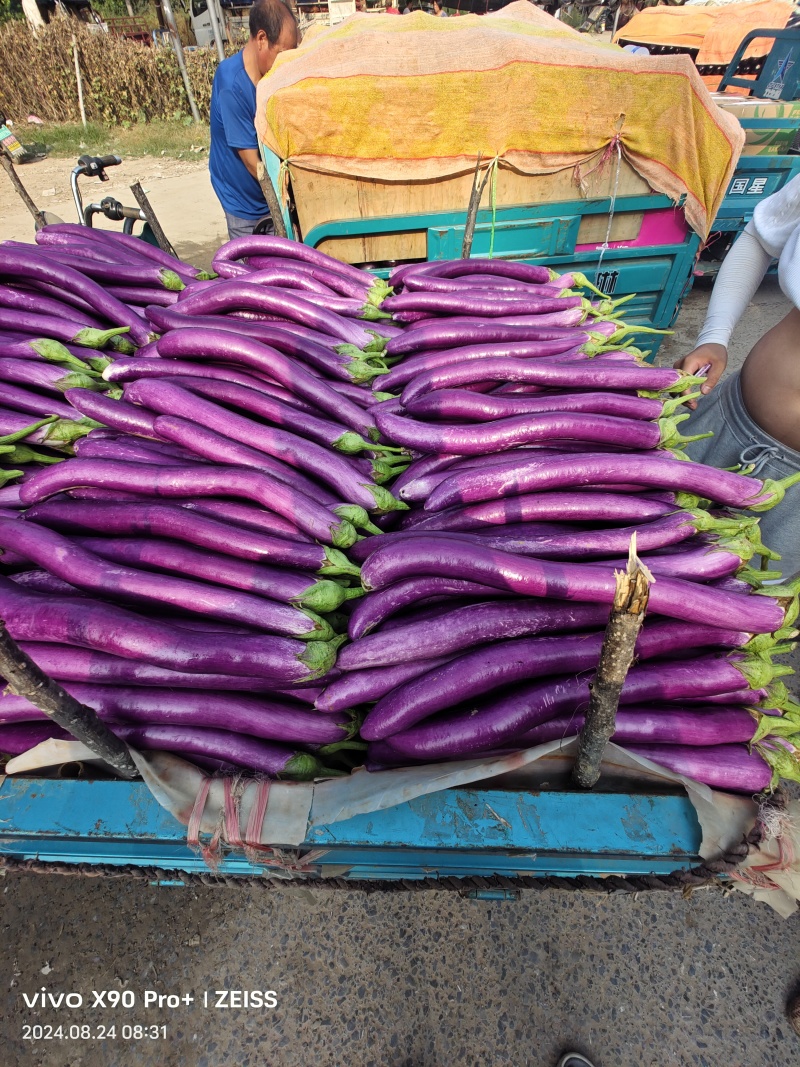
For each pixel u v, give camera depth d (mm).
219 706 1287
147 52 14734
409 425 1616
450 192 3381
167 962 2072
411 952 2072
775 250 2129
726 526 1361
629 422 1518
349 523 1462
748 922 2127
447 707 1230
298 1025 1934
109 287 2408
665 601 1208
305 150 3115
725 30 6641
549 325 1997
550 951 2064
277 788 1204
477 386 1779
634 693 1223
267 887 1467
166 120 15391
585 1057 1841
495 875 1348
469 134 3146
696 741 1219
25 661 832
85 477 1500
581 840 1129
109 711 1281
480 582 1272
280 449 1562
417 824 1155
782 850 1074
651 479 1410
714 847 1101
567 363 1752
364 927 2135
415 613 1394
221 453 1538
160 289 2461
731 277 2242
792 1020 1886
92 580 1329
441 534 1366
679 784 1216
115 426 1707
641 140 3299
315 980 2023
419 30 3234
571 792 1198
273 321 2094
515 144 3213
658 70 3039
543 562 1279
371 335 2094
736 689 1239
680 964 2031
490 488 1437
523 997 1971
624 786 1231
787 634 1270
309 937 2115
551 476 1420
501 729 1193
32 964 2078
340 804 1166
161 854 1311
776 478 2104
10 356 1910
